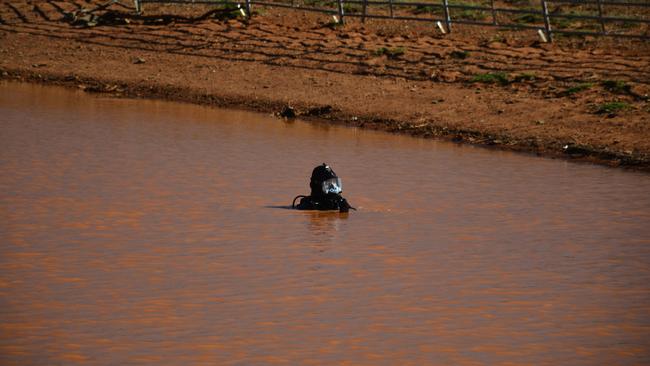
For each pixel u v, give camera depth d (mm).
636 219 37688
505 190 42875
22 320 25312
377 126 61625
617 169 48844
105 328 24781
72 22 96500
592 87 68750
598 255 32406
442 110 64688
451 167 48156
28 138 52844
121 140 53031
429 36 86125
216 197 39906
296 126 60875
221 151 50531
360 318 25781
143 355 23016
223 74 78250
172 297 27234
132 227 34844
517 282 29219
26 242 32719
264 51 83812
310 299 27234
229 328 24875
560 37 83938
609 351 23766
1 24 97125
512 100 66500
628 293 28328
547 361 23047
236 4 99062
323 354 23219
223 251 31922
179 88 74375
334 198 38031
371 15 89125
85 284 28312
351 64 79062
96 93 73750
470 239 34125
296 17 95688
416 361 22891
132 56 85375
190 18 94875
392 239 33875
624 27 86000
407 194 41500
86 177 43250
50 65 83250
